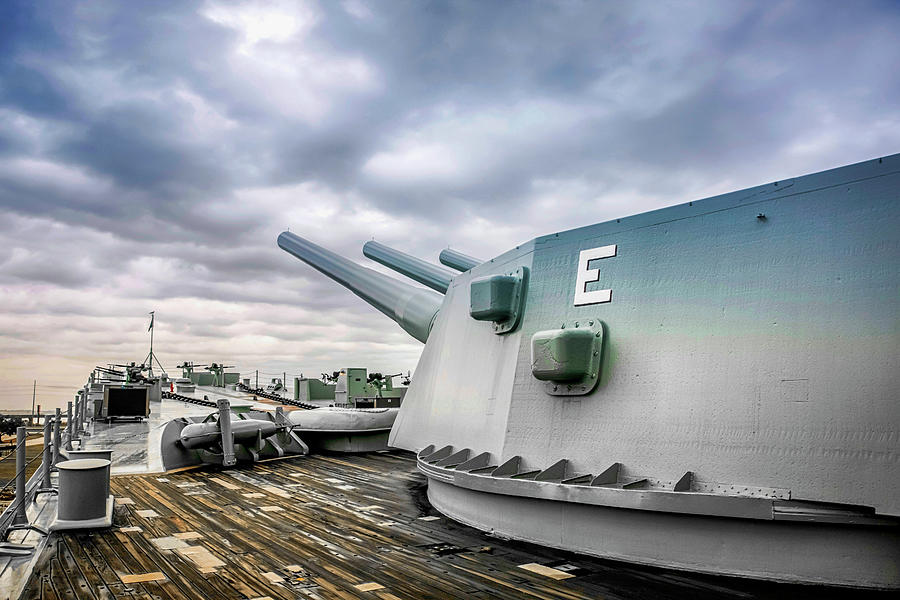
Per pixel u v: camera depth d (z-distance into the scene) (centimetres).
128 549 572
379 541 601
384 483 944
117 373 2333
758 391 495
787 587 455
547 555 549
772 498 464
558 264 670
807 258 493
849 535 450
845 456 447
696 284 551
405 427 980
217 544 590
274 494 848
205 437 1106
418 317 1103
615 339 590
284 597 451
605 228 635
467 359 806
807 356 477
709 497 481
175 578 492
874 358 448
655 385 553
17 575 500
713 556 488
